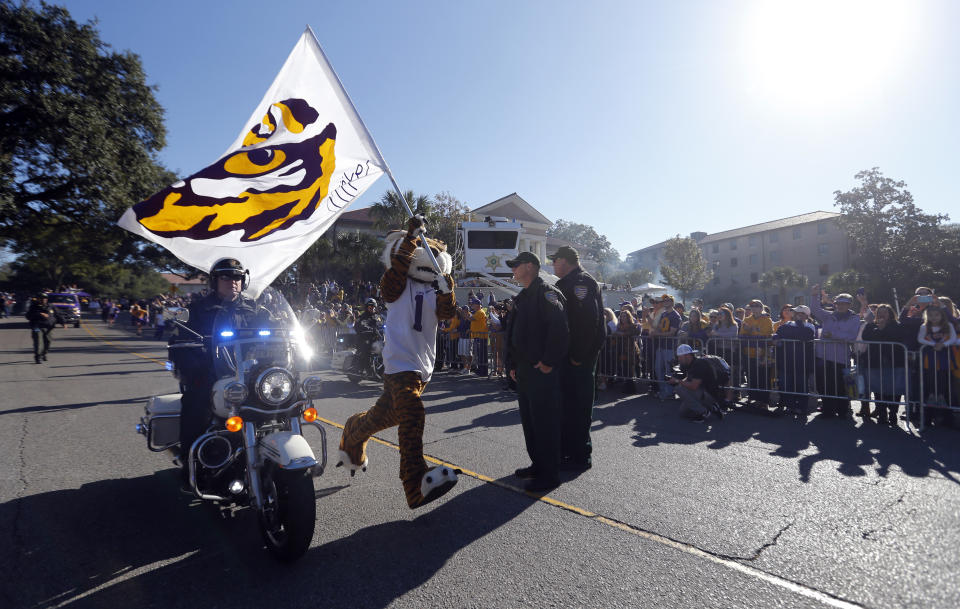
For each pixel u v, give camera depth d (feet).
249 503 10.41
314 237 12.89
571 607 7.91
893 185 147.54
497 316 34.40
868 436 18.38
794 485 13.21
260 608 7.97
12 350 54.03
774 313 180.14
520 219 139.44
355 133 13.69
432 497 9.95
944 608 7.78
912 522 10.87
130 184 70.08
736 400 25.40
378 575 8.91
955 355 19.72
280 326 11.35
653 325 29.40
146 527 10.96
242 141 12.32
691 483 13.41
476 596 8.23
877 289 143.43
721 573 8.89
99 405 23.86
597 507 11.86
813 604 7.93
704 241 232.53
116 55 70.33
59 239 83.10
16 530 10.80
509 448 16.87
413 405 10.57
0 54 60.44
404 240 10.85
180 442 10.87
